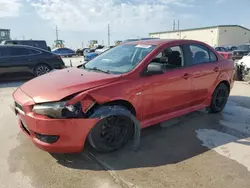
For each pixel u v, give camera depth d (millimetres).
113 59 3826
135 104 3273
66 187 2520
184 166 2910
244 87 7719
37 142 2793
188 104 4137
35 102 2768
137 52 3709
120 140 3211
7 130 3947
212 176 2711
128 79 3201
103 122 2975
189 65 4051
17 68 8859
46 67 9469
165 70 3355
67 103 2689
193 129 4031
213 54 4629
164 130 3973
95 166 2895
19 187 2514
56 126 2672
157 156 3133
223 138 3695
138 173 2758
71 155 3127
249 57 8805
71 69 3895
